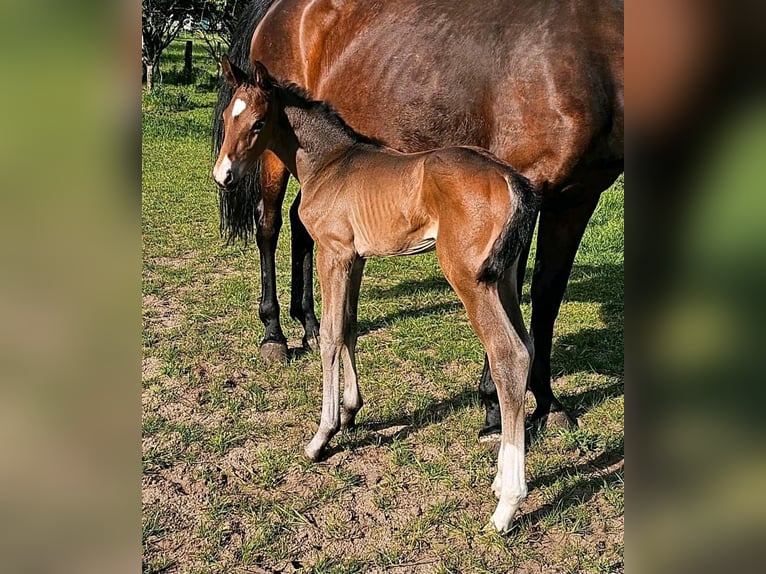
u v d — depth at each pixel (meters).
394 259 7.20
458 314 5.50
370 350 4.72
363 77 3.97
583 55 3.17
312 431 3.68
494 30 3.44
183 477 3.25
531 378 3.71
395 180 2.92
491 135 3.44
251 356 4.64
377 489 3.17
